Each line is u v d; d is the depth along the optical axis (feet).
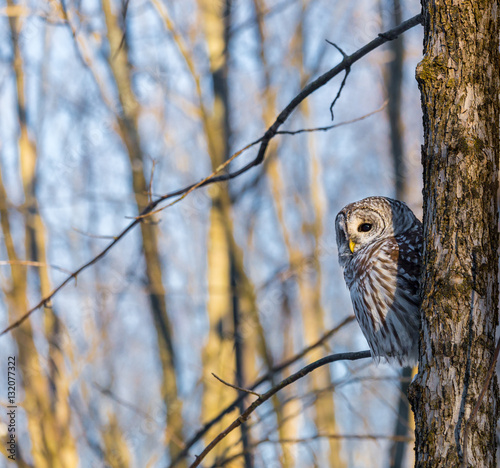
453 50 16.39
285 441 30.71
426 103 16.62
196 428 45.11
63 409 41.73
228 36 52.29
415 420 15.65
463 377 15.14
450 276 15.69
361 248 26.58
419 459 15.21
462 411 14.94
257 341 43.24
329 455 54.80
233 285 49.29
